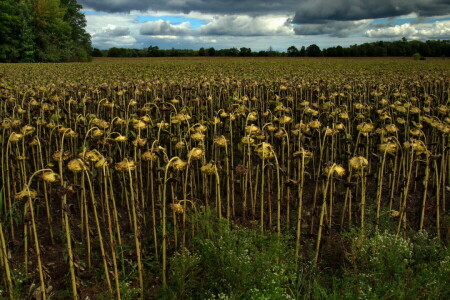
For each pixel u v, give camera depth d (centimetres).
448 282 352
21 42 5844
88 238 402
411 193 604
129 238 482
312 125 508
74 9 8219
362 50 7206
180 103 878
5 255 335
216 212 445
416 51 7519
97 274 408
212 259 376
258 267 352
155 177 552
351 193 531
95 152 374
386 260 384
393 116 742
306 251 446
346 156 593
